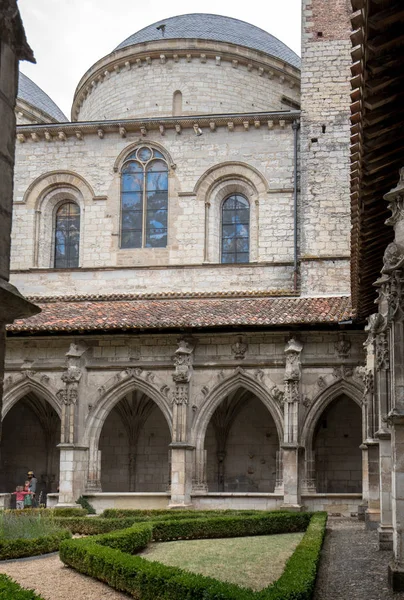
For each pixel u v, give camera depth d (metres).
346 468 38.56
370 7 11.82
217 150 43.00
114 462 41.38
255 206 42.38
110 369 37.09
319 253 40.00
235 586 14.03
